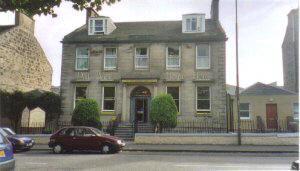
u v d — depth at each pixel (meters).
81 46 29.55
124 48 29.06
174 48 28.62
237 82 21.58
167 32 29.55
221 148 19.77
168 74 28.23
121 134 25.56
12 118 29.09
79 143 18.36
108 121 28.25
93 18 30.22
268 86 32.38
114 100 28.59
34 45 34.06
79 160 14.99
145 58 28.89
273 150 18.62
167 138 22.61
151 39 28.58
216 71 27.70
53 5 8.52
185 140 22.45
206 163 13.73
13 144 19.19
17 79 31.12
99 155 17.30
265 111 31.84
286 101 31.50
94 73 29.06
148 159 15.25
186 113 27.58
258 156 16.70
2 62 29.23
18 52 31.47
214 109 27.28
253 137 21.80
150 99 28.19
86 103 25.58
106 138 18.34
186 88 27.86
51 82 36.94
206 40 28.03
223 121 26.98
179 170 11.84
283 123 29.62
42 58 35.38
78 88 29.25
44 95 28.34
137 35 29.28
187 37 28.20
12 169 8.87
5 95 29.02
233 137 22.00
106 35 29.80
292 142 21.44
